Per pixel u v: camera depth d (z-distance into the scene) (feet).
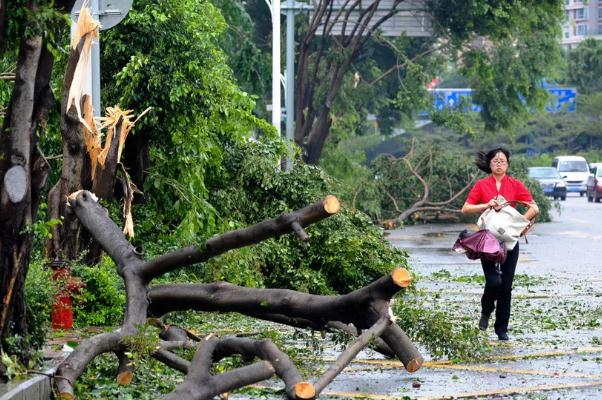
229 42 120.98
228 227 57.06
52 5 27.02
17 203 27.48
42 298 37.47
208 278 50.70
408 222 138.41
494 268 44.75
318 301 30.99
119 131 46.29
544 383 34.96
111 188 46.37
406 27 147.74
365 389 33.71
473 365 38.29
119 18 48.42
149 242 54.75
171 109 55.77
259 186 60.64
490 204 45.39
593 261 87.92
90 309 45.52
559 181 225.56
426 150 135.23
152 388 31.55
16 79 27.78
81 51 42.70
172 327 33.58
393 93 169.78
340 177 139.95
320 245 56.39
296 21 150.10
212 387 26.73
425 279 71.77
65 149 46.11
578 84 344.69
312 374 35.73
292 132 121.19
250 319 49.55
